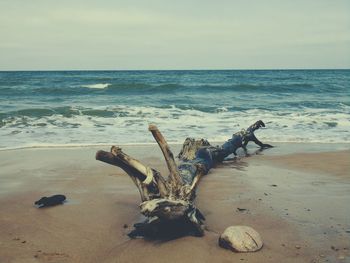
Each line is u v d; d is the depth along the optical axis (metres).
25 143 9.39
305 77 51.94
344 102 19.56
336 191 5.53
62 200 4.95
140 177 4.16
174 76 55.06
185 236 3.79
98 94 24.16
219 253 3.41
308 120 13.50
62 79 40.50
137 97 22.27
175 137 10.34
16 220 4.29
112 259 3.33
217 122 13.00
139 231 3.79
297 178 6.34
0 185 5.75
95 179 6.14
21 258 3.35
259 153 8.72
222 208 4.73
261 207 4.77
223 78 47.28
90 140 9.84
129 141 9.74
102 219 4.34
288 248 3.53
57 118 13.42
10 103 18.39
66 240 3.75
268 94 25.11
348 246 3.58
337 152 8.73
